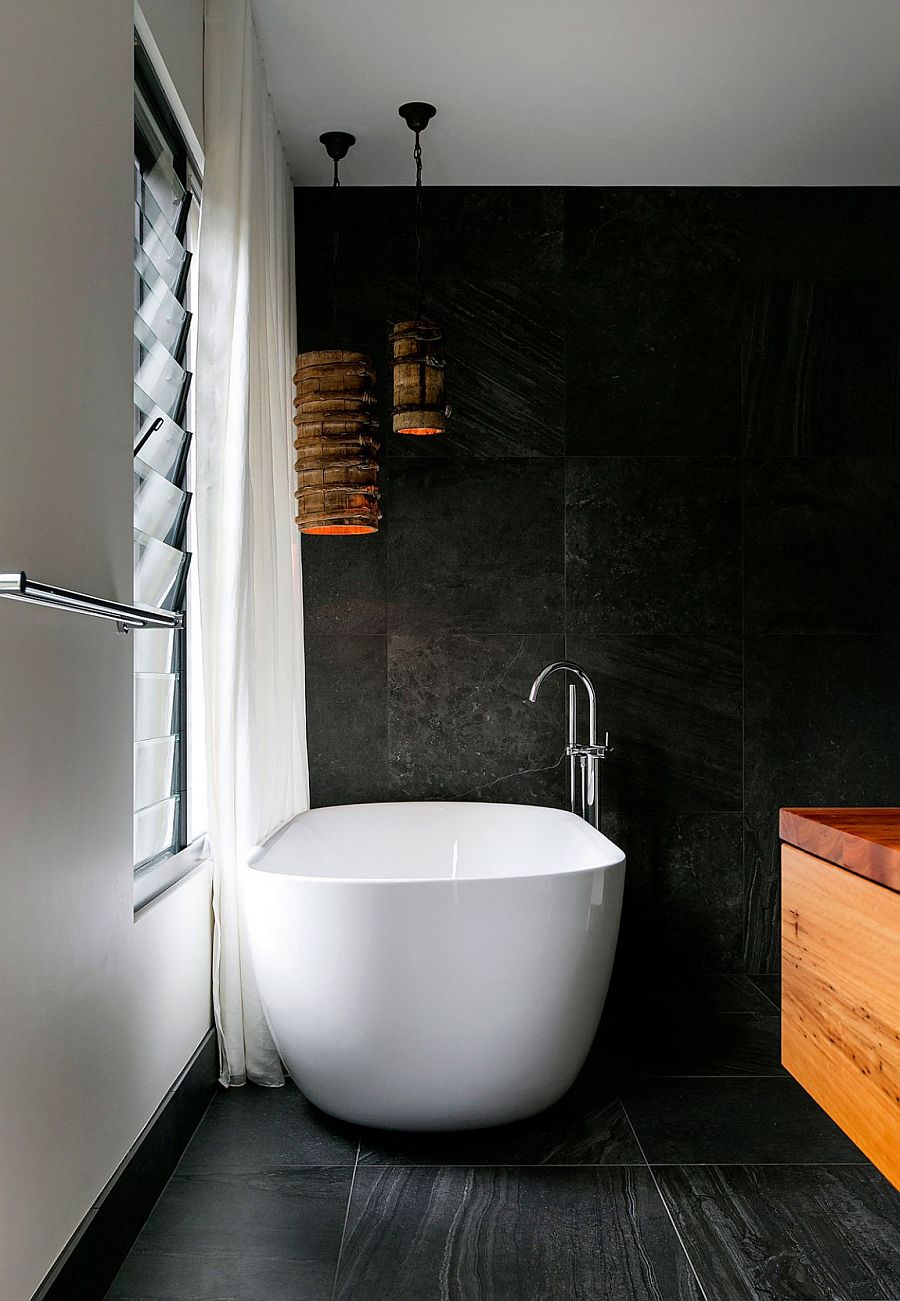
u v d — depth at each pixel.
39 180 1.51
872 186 3.71
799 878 1.31
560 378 3.67
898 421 3.70
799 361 3.70
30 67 1.48
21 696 1.44
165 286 2.47
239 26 2.64
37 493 1.50
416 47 2.87
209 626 2.61
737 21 2.77
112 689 1.87
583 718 3.65
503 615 3.65
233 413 2.60
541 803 3.64
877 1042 1.08
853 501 3.69
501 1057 2.34
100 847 1.80
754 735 3.67
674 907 3.67
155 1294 1.79
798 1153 2.34
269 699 2.90
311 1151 2.35
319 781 3.64
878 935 1.08
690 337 3.68
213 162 2.63
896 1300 1.78
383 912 2.27
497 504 3.66
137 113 2.30
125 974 1.95
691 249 3.69
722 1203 2.12
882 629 3.69
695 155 3.48
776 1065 2.86
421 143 3.37
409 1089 2.34
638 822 3.65
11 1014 1.40
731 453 3.68
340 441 3.05
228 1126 2.48
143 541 2.32
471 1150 2.36
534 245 3.68
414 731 3.64
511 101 3.14
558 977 2.35
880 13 2.73
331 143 3.33
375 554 3.65
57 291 1.59
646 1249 1.94
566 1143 2.39
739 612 3.68
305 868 3.12
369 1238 1.98
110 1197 1.81
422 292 3.67
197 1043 2.57
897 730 3.68
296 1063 2.44
